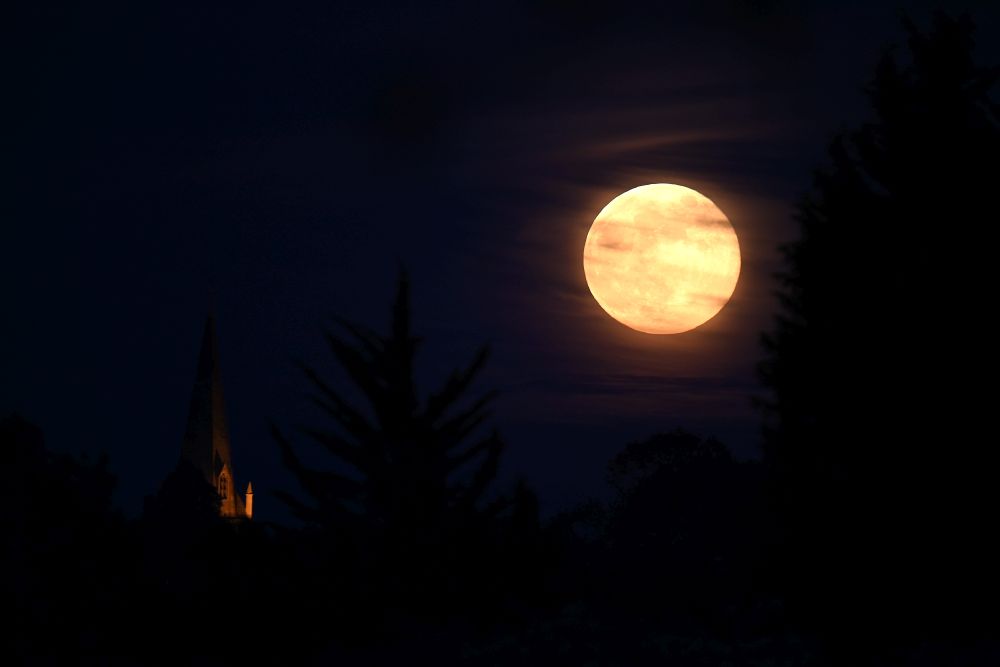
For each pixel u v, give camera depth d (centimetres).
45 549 4469
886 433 5422
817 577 5578
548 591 5216
